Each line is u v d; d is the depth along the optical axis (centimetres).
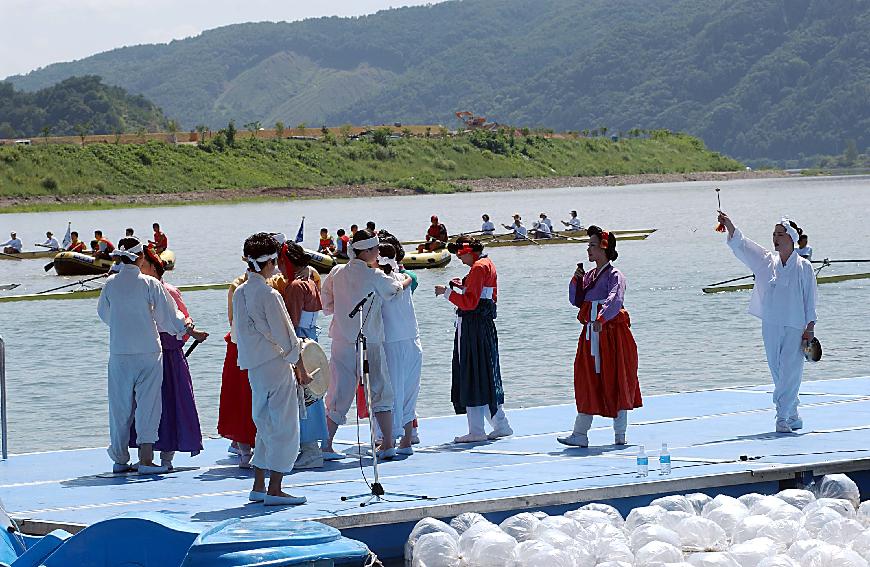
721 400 1567
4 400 1333
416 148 15288
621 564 869
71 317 3284
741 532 954
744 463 1124
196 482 1144
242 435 1199
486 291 1329
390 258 1285
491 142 16300
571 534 931
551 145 17275
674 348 2431
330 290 1244
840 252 5044
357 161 14388
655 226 7394
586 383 1267
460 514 973
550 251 5369
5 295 3947
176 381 1212
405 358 1267
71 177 11900
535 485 1055
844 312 2936
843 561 886
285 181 13175
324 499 1028
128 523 810
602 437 1335
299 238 3784
